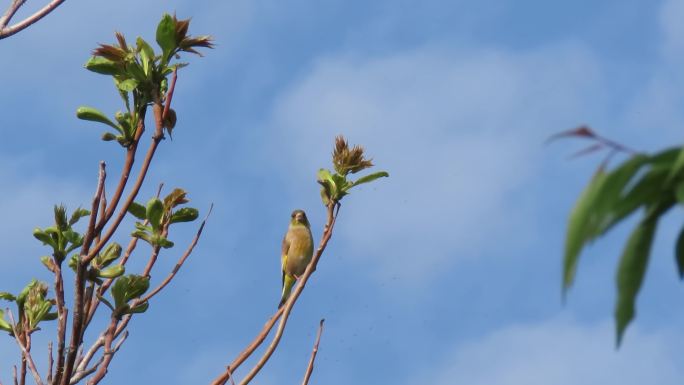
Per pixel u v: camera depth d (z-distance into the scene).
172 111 9.22
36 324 8.99
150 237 9.59
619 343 2.44
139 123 9.12
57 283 8.73
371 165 9.80
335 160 9.78
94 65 9.20
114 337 8.97
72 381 8.52
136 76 9.15
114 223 8.57
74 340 8.27
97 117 8.97
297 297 8.86
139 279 9.09
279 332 8.50
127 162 8.94
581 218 2.29
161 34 9.28
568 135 2.37
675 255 2.68
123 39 9.32
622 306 2.45
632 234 2.42
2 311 9.09
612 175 2.30
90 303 8.77
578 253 2.28
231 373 8.37
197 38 9.34
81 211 9.23
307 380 8.18
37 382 8.37
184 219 9.84
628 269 2.43
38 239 9.08
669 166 2.30
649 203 2.37
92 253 8.42
